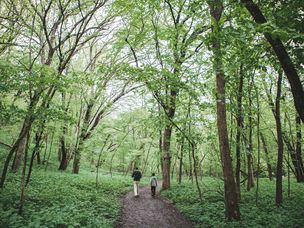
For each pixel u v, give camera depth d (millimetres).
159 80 11539
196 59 13500
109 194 16969
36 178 16312
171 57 12625
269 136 25125
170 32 13055
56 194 12344
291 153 23094
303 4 6074
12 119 10516
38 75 9648
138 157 36312
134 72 11188
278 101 13781
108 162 38062
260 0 6883
